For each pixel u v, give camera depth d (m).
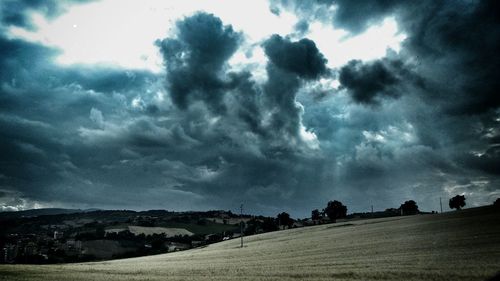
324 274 37.69
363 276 34.50
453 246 47.50
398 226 94.31
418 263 37.91
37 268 64.38
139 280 42.81
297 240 96.12
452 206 164.88
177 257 89.81
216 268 51.50
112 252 180.75
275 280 36.19
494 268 31.38
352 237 81.81
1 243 192.75
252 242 114.12
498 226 62.72
